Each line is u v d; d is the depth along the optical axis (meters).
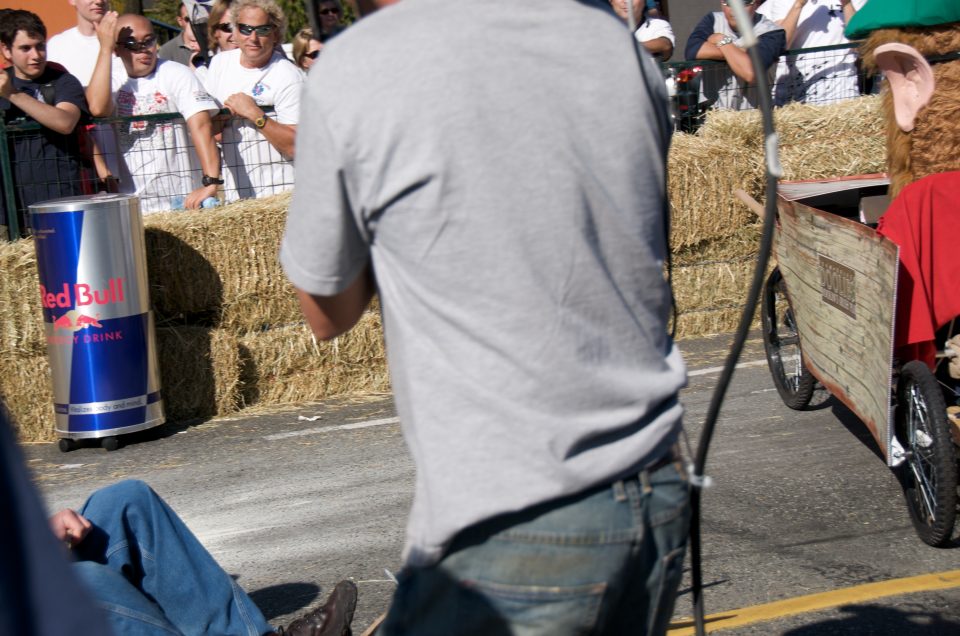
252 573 4.71
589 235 1.79
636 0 9.55
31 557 1.03
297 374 7.71
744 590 4.19
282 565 4.77
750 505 5.08
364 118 1.74
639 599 1.93
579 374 1.77
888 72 5.13
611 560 1.81
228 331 7.57
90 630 1.06
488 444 1.75
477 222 1.74
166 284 7.34
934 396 4.39
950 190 4.62
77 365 6.64
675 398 1.95
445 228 1.74
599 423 1.79
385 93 1.74
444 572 1.82
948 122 4.97
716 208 8.65
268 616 4.29
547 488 1.74
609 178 1.83
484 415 1.75
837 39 9.98
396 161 1.74
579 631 1.82
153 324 6.90
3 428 1.05
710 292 8.84
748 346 8.36
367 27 1.80
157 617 3.20
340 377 7.83
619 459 1.80
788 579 4.27
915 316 4.59
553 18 1.85
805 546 4.59
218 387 7.37
